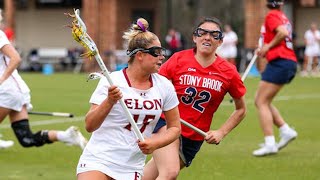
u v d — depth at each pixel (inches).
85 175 676.1
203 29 826.2
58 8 4608.8
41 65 4298.7
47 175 1094.4
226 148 1362.0
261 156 1283.2
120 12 4416.8
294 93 2623.0
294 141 1467.8
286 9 4471.0
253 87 2807.6
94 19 4062.5
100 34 4067.4
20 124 1175.6
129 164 686.5
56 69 4345.5
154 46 678.5
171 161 791.7
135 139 682.2
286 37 1267.2
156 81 698.2
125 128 680.4
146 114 685.3
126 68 697.0
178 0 4345.5
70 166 1168.2
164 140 695.7
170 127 715.4
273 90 1282.0
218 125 1670.8
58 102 2185.0
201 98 839.1
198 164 1194.0
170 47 3949.3
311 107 2129.7
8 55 1091.9
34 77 3540.8
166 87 701.9
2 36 1094.4
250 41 3900.1
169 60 848.3
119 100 658.2
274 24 1254.3
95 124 665.0
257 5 3870.6
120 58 4015.8
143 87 688.4
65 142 1179.9
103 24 4067.4
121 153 681.6
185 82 837.2
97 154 680.4
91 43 649.0
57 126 1641.2
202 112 845.8
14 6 4323.3
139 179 695.7
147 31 688.4
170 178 784.3
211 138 832.9
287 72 1270.9
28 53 4495.6
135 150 684.1
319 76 3727.9
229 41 3809.1
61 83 3070.9
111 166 679.1
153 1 4448.8
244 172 1131.9
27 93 1176.8
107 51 4035.4
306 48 3902.6
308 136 1537.9
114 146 679.1
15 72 1157.1
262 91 1290.6
